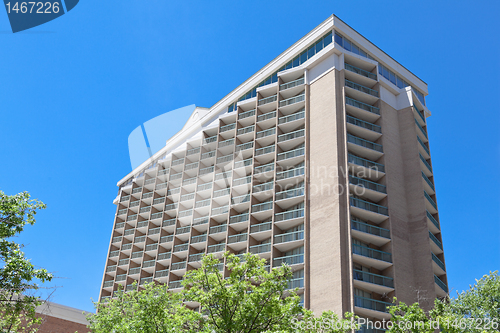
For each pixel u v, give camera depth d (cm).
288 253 4903
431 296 4466
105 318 3522
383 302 4197
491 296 3541
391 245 4569
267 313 2212
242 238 5419
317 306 4253
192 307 5709
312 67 5912
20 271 1867
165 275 6253
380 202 4941
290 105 5797
